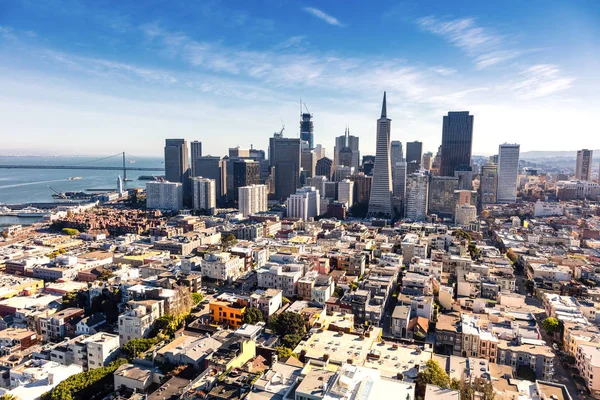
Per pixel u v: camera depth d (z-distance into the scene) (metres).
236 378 181.75
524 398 196.75
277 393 164.88
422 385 188.75
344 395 151.25
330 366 197.88
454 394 169.25
